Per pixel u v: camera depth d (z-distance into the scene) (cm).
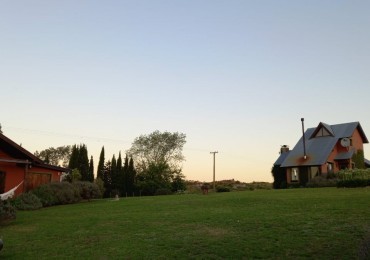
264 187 5094
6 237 1234
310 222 1245
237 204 1927
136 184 5175
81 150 5084
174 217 1539
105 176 5366
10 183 2683
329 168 4219
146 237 1152
